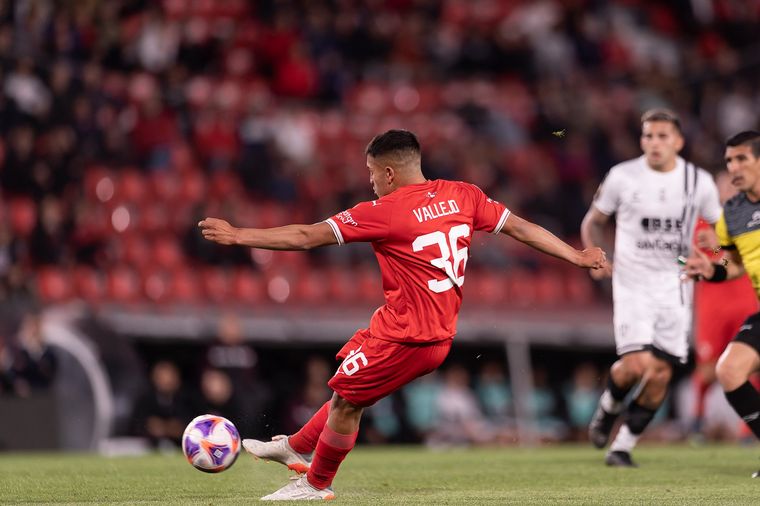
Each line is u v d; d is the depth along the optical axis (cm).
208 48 6638
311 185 6197
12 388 4134
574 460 3162
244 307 5044
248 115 6238
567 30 7875
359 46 7281
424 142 6562
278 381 5353
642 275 2894
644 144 2883
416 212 1822
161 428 4269
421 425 5000
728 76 7719
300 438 1966
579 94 7162
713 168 7225
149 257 5438
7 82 5378
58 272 5081
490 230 1905
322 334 5147
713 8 8569
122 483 2319
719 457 3216
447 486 2270
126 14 6475
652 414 2867
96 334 4359
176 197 5759
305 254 5719
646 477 2492
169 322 4844
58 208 5188
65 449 4175
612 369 2958
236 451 1966
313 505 1814
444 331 1838
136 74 6241
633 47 8088
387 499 1927
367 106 7062
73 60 5972
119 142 5738
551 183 6556
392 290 1842
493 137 6831
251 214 5841
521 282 5928
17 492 2122
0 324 4197
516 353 5347
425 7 7781
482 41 7638
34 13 5844
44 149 5362
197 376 4544
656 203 2872
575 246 6359
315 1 7244
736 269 2577
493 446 5009
